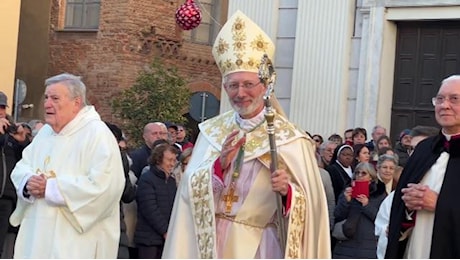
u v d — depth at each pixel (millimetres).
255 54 6730
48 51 26891
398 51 15617
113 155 7652
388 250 6648
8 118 11562
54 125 7754
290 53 16141
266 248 6578
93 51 26453
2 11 19078
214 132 6875
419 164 6629
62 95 7734
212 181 6574
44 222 7586
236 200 6586
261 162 6570
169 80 24250
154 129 11977
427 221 6477
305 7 15883
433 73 15383
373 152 12609
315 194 6492
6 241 11500
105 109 26078
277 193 6344
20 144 11523
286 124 6660
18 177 7754
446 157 6531
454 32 15219
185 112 25422
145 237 10516
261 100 6672
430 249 6379
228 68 6770
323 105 15688
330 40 15695
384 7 15422
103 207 7609
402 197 6547
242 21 6840
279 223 6414
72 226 7621
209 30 27766
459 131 6520
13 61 19266
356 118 15531
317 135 14383
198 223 6621
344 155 11656
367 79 15453
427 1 15070
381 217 8531
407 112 15516
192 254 6684
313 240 6438
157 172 10609
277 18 16266
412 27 15516
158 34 26328
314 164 6609
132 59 25984
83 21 26875
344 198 9945
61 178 7570
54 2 27078
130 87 25203
